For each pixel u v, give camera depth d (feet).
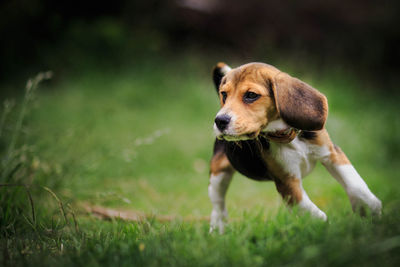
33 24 72.28
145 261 12.46
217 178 19.62
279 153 15.55
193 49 77.10
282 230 13.52
